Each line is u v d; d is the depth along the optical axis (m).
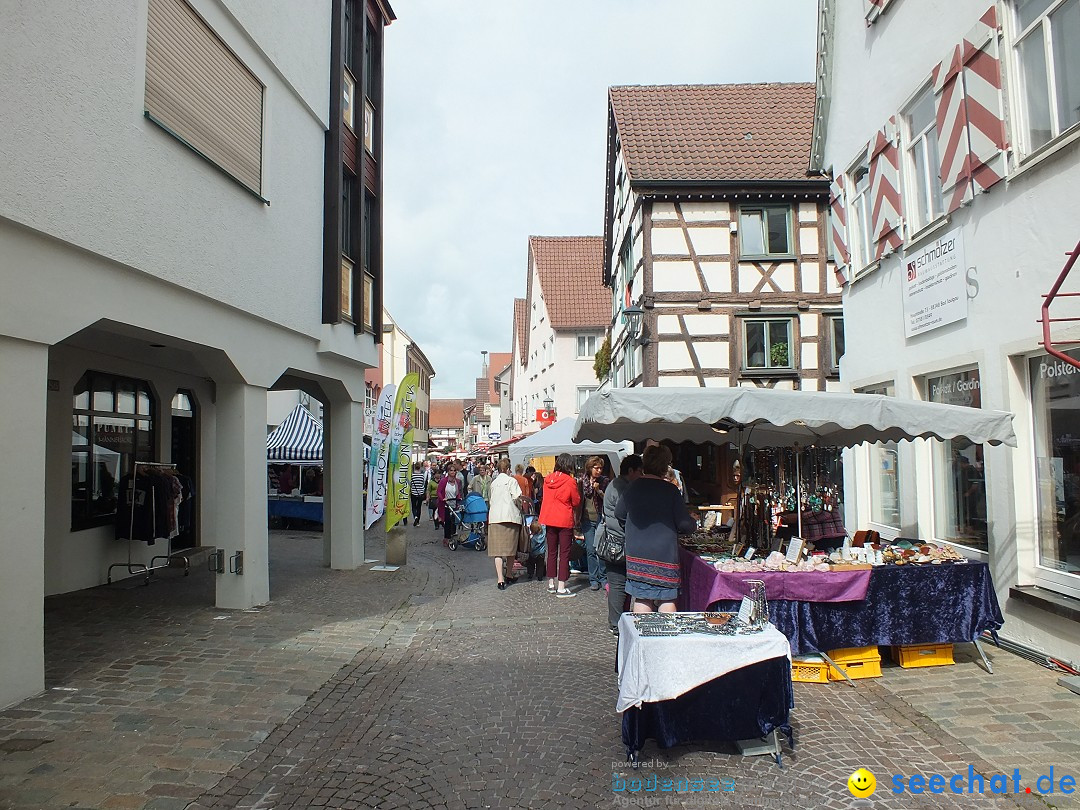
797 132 17.44
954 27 7.03
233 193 7.76
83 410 9.44
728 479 15.55
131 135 6.00
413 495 20.39
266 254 8.55
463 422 94.75
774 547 7.05
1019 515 6.23
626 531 5.31
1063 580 5.86
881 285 8.85
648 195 15.90
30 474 4.98
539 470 23.14
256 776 3.97
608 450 12.28
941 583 5.72
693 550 6.80
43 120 5.02
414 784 3.87
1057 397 5.96
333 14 10.63
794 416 5.33
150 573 10.49
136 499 9.77
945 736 4.42
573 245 35.31
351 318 11.49
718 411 5.32
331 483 11.79
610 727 4.68
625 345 19.78
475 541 14.81
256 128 8.41
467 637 7.19
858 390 9.51
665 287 16.00
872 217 9.00
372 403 34.81
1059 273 5.65
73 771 3.95
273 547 14.68
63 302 5.30
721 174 16.12
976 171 6.57
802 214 16.09
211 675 5.72
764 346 16.06
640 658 3.96
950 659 5.82
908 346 8.15
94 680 5.48
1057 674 5.53
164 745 4.34
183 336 6.89
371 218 13.02
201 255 7.10
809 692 5.27
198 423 12.30
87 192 5.46
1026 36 6.04
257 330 8.46
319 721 4.81
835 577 5.47
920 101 7.91
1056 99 5.71
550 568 9.68
